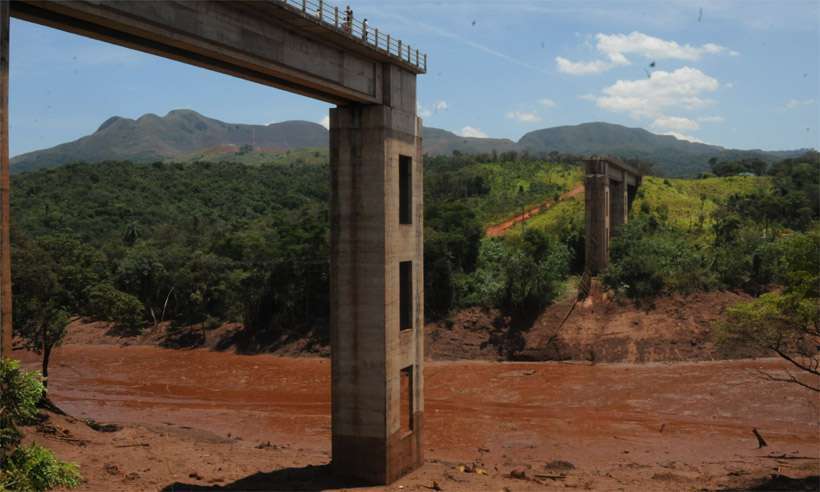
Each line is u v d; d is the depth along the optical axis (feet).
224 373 232.32
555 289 255.91
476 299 259.60
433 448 144.46
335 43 97.55
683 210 341.41
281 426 165.17
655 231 306.35
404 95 114.93
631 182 326.24
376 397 107.76
